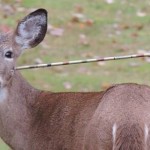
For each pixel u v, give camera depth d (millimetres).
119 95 16391
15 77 18906
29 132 18859
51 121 18500
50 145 18484
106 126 16000
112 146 15914
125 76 30469
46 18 19672
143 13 38062
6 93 18734
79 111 17797
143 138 15719
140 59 32281
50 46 33688
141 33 35594
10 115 18844
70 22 36562
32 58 32156
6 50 18750
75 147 17766
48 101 18891
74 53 33125
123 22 36906
